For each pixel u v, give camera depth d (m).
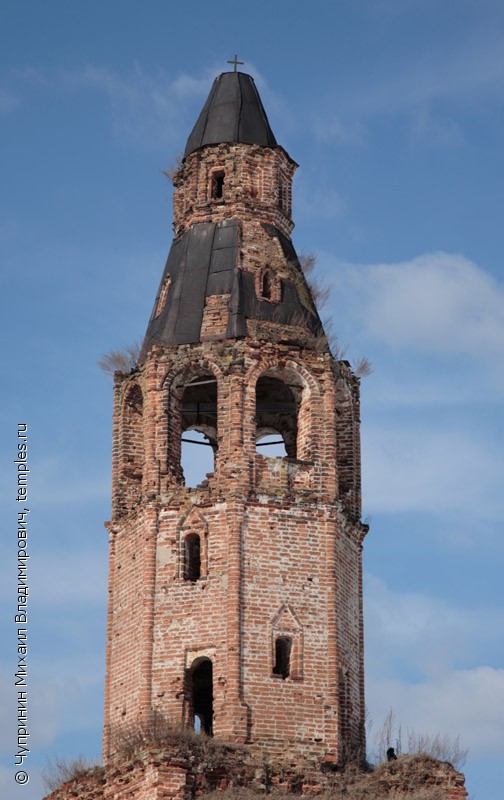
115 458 75.81
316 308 77.06
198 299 75.62
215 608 70.50
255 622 70.19
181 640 70.56
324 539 72.25
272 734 68.94
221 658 69.69
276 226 78.12
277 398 78.50
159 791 65.94
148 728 68.69
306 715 69.56
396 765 69.56
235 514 71.44
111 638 73.00
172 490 72.81
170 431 73.94
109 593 73.88
